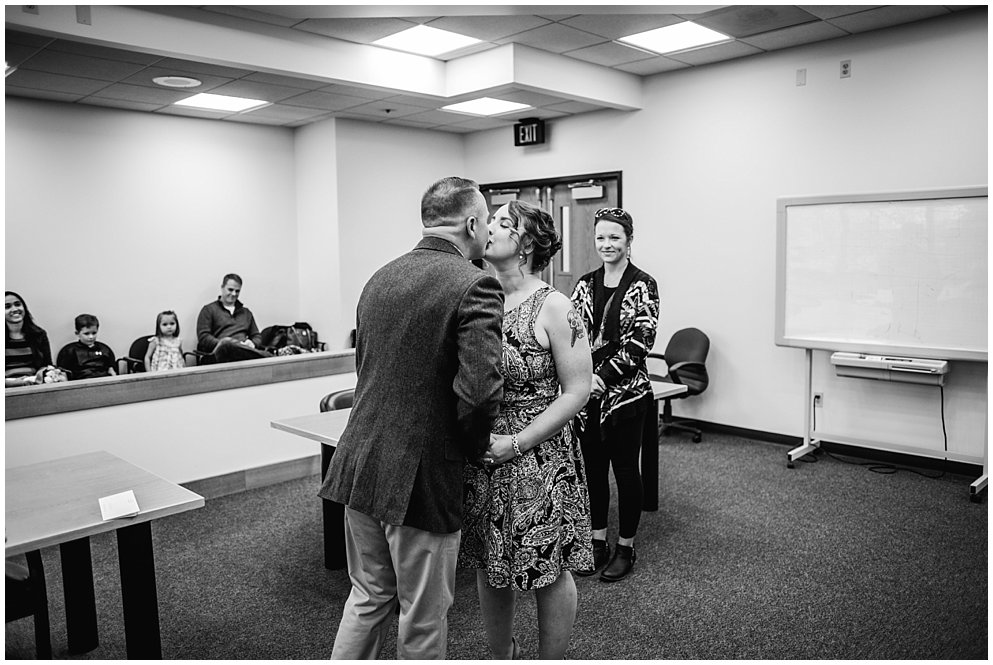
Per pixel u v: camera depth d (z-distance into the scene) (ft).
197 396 11.72
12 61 13.87
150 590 6.13
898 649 7.08
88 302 18.10
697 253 16.72
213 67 14.37
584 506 5.89
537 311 5.68
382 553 5.51
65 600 7.23
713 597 8.27
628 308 8.49
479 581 6.08
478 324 4.98
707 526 10.49
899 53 13.50
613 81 16.66
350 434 5.42
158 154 18.95
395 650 7.21
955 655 6.94
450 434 5.20
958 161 12.98
